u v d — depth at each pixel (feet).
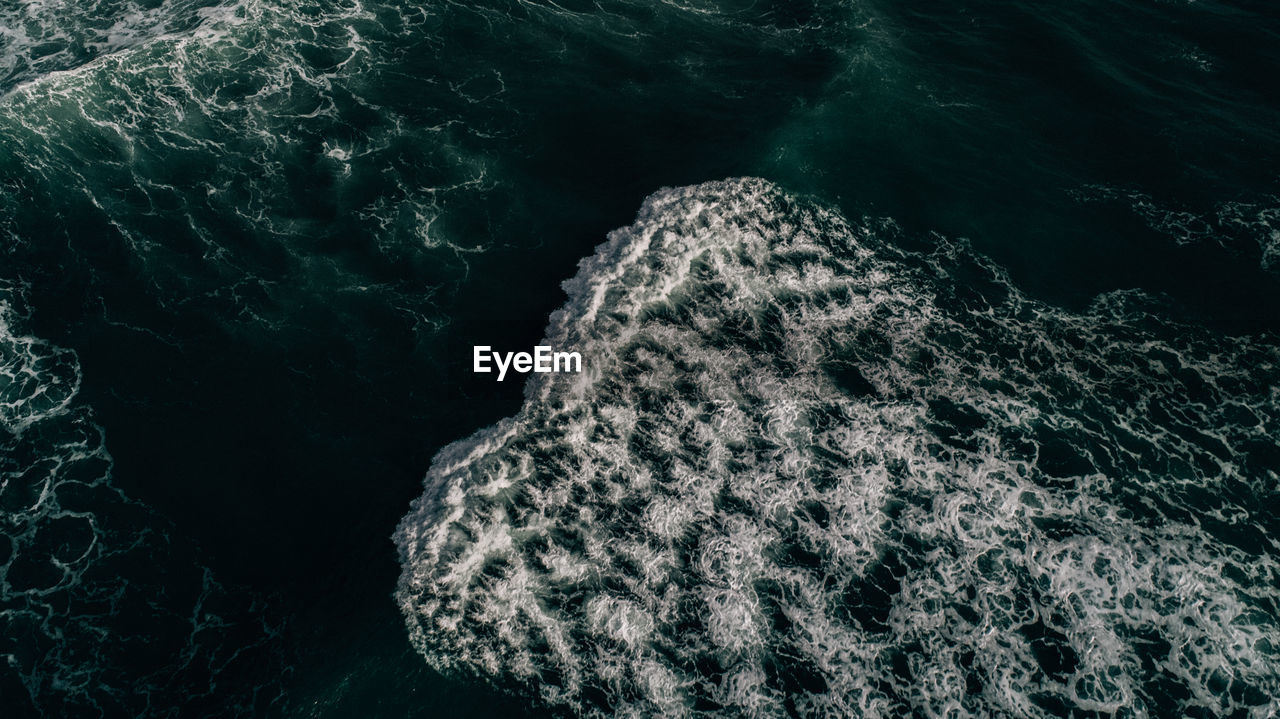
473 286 73.15
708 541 56.70
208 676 50.11
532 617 52.80
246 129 82.53
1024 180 81.82
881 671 50.19
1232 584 53.42
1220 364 66.44
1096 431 62.34
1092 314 70.49
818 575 54.80
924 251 75.82
